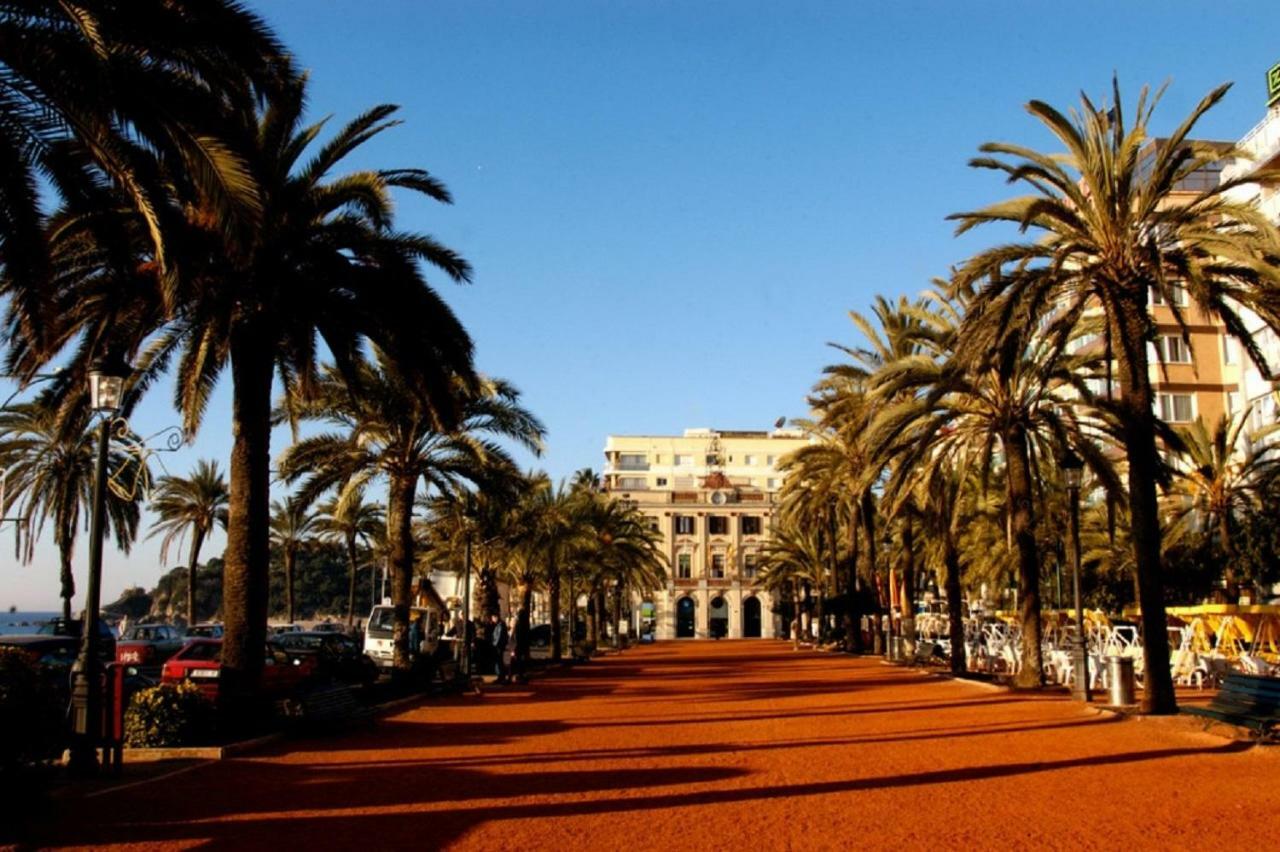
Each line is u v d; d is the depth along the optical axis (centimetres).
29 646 2447
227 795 1181
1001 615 5044
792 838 951
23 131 1162
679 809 1089
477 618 4547
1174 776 1275
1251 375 4728
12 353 1716
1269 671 2462
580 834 971
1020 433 2769
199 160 1182
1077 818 1030
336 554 8088
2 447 3597
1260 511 3859
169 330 2012
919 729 1820
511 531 4256
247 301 1817
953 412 2845
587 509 5556
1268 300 1956
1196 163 2041
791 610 10681
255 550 1794
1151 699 1914
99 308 1714
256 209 1217
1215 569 3972
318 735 1758
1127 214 2053
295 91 1719
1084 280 2100
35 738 1087
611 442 12275
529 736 1770
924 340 2939
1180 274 1970
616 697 2688
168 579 11881
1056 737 1667
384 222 1959
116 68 1138
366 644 4003
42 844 929
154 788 1229
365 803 1130
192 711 1577
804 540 7394
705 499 11662
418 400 2131
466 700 2619
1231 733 1605
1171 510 4066
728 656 5916
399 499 2944
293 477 2839
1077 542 2314
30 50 1102
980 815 1050
